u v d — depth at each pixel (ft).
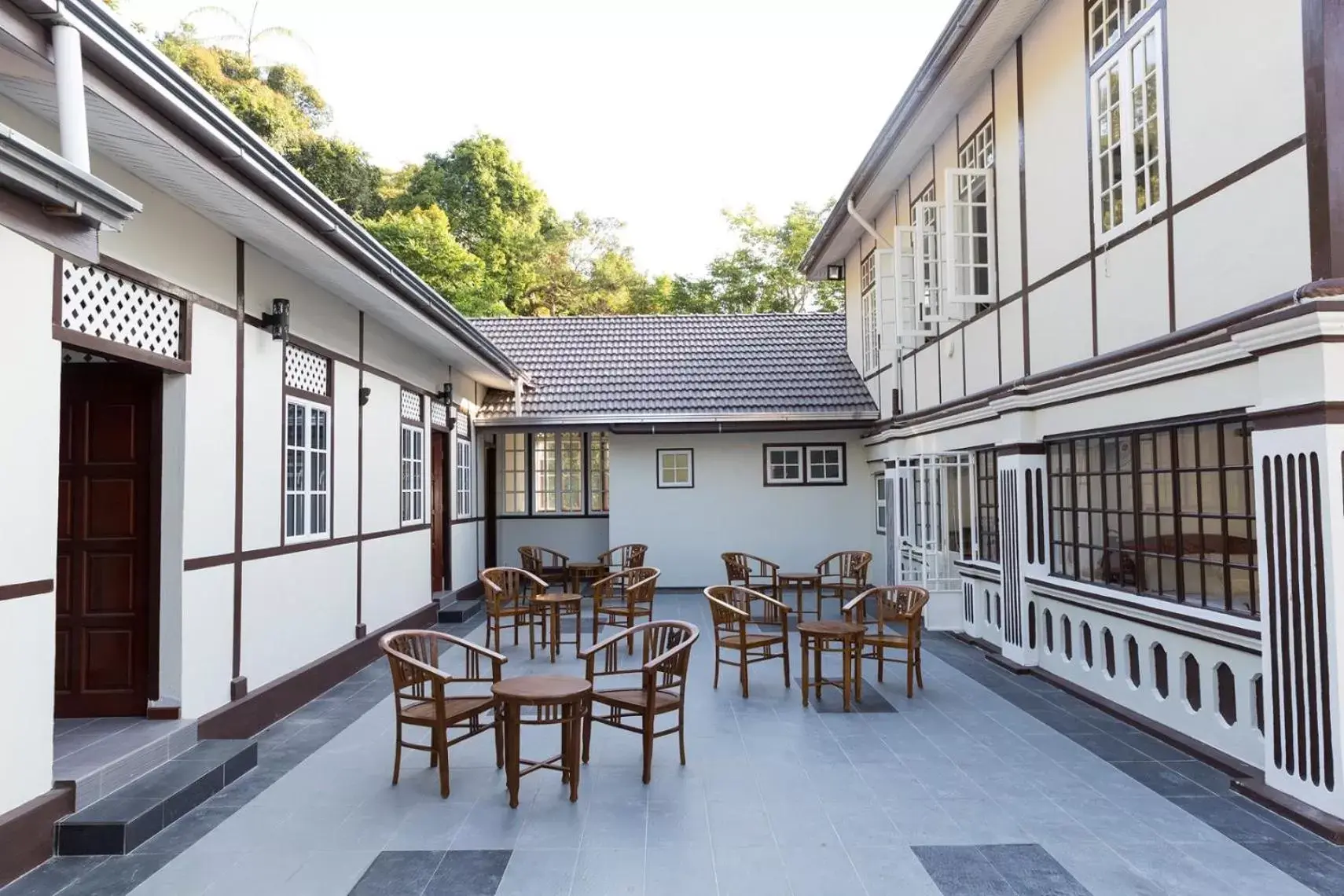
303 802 13.12
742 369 40.83
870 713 18.13
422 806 12.97
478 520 39.24
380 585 25.39
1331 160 11.24
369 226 71.87
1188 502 15.20
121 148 11.91
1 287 10.42
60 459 14.87
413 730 17.25
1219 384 13.70
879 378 36.06
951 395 26.55
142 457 14.94
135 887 10.32
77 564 14.88
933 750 15.55
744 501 38.99
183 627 14.78
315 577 20.57
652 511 39.01
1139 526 16.75
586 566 35.29
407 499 28.25
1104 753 15.12
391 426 26.45
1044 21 19.77
